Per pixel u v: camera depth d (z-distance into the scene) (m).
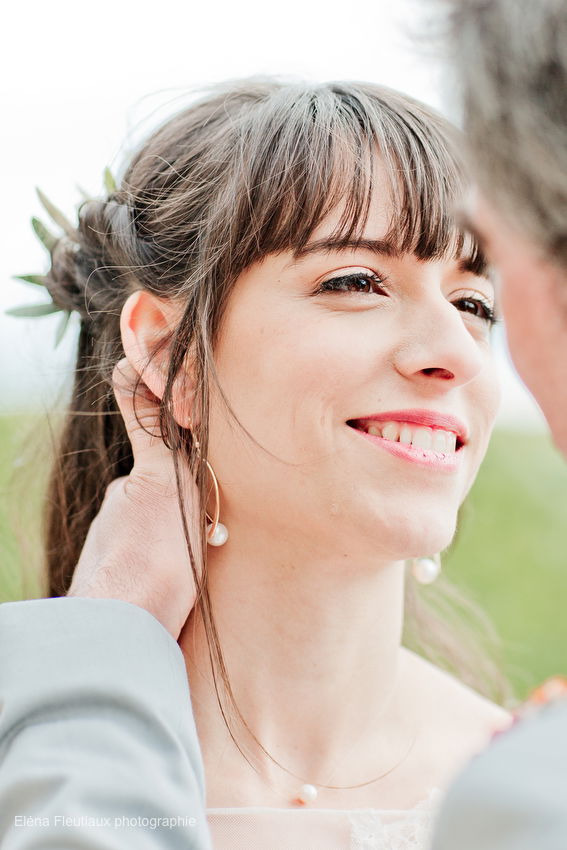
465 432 1.09
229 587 1.12
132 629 1.01
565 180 0.61
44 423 1.53
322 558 1.08
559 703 0.60
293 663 1.11
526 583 2.70
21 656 0.98
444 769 1.17
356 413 1.03
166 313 1.17
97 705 0.94
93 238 1.28
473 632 1.67
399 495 1.03
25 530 1.58
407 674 1.27
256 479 1.07
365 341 1.03
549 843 0.51
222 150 1.14
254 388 1.06
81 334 1.36
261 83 1.25
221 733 1.12
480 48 0.66
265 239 1.04
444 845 0.57
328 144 1.04
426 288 1.05
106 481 1.35
